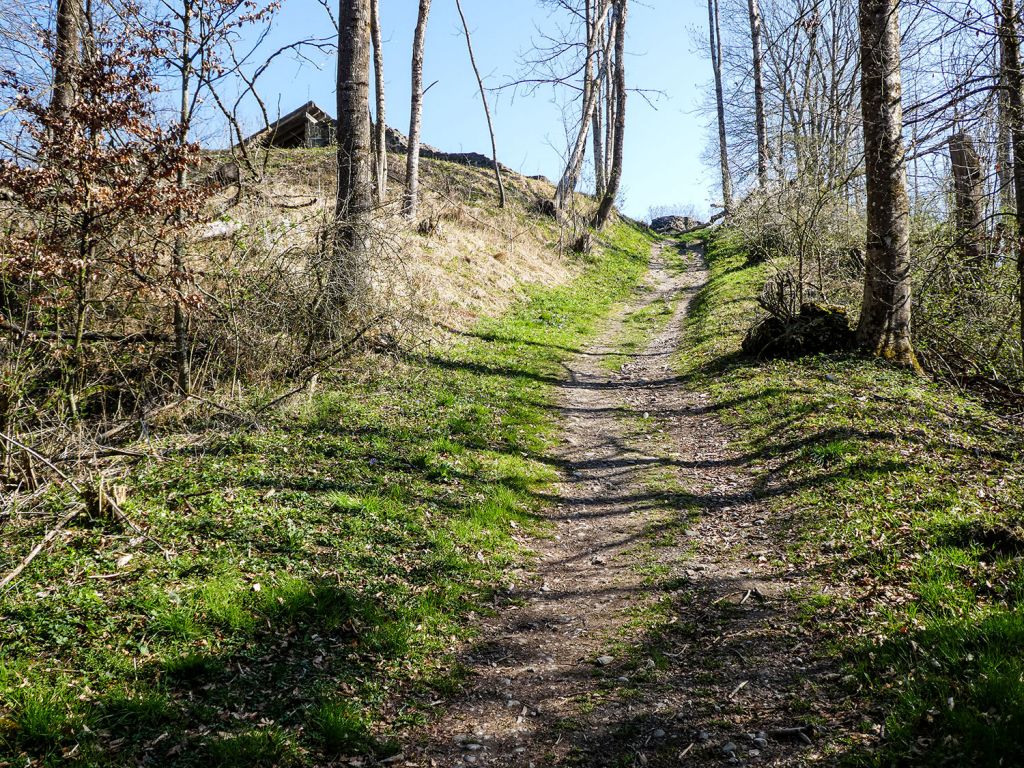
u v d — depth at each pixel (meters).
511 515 8.48
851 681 4.86
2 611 5.06
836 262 18.16
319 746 4.53
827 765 4.15
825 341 14.40
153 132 8.27
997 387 13.44
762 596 6.33
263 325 11.91
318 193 16.92
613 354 17.72
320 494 7.89
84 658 4.80
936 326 14.73
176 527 6.64
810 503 8.02
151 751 4.20
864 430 9.73
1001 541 6.23
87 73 7.90
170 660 4.93
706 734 4.62
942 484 7.83
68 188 8.09
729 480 9.45
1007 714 4.07
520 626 6.34
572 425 12.22
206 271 11.08
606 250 34.12
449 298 18.30
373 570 6.71
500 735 4.83
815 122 19.81
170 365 11.26
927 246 14.95
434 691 5.34
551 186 41.50
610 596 6.77
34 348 9.12
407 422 10.77
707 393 13.51
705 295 23.84
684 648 5.73
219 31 9.84
